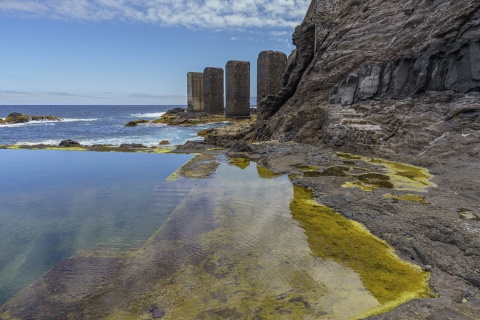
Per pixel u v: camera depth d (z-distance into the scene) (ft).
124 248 19.04
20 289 15.01
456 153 34.53
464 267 15.25
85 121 228.63
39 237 21.03
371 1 59.52
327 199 26.71
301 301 13.44
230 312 12.81
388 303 13.21
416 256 17.16
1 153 54.13
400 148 41.04
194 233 20.75
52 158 49.39
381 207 23.58
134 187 32.94
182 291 14.33
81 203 27.99
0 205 27.55
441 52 41.39
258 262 16.83
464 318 11.98
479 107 35.76
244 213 24.31
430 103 41.45
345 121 49.90
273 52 147.95
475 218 20.10
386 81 49.03
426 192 26.45
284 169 37.86
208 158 47.32
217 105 204.74
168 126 170.30
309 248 18.31
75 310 13.21
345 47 60.39
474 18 38.70
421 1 49.49
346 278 15.20
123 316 12.71
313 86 64.85
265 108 82.17
